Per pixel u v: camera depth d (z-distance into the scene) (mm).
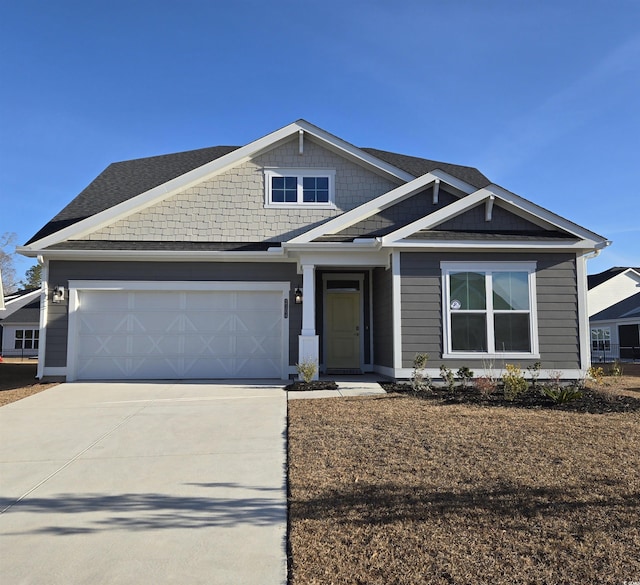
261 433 6852
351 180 13688
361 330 13773
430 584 3119
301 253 11477
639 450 5789
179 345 12664
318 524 3975
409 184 12008
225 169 13469
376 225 11938
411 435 6512
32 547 3680
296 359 12656
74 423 7555
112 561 3469
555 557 3396
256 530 3926
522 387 9227
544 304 10977
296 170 13625
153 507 4387
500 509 4168
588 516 4012
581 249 10961
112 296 12602
